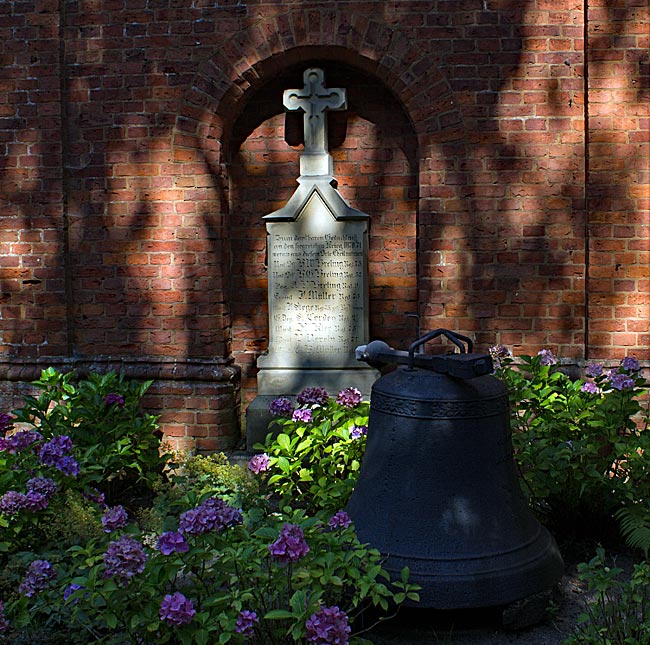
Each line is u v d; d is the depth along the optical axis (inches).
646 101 198.7
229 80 208.8
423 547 124.3
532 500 159.6
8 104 213.9
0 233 216.7
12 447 154.9
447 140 205.9
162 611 93.0
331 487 153.4
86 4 211.6
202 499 114.9
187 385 214.5
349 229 210.2
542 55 203.3
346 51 207.0
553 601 134.3
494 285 207.6
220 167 213.9
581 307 206.7
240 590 104.0
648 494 149.9
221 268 215.6
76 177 215.5
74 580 99.0
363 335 211.3
